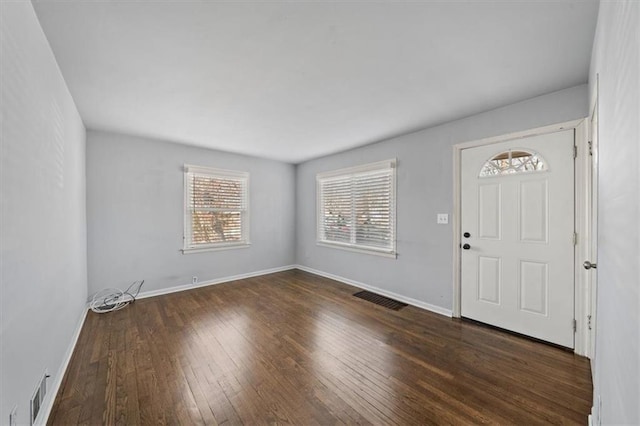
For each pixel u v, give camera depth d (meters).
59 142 1.92
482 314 2.76
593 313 2.00
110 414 1.56
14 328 1.15
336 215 4.58
